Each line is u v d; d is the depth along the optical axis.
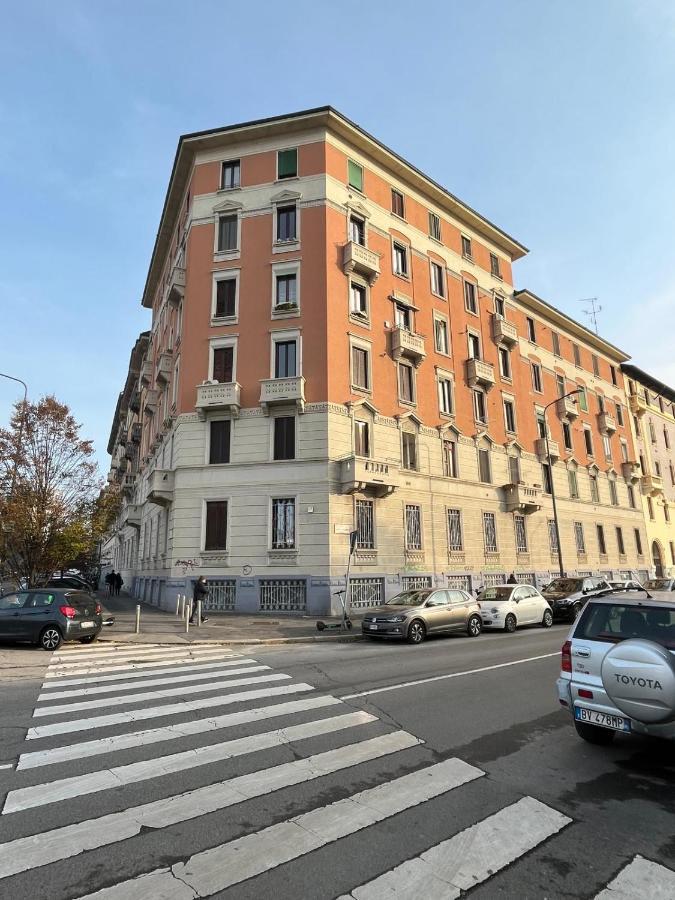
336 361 23.39
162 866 3.54
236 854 3.68
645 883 3.37
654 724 5.00
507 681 9.24
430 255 29.95
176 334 27.66
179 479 22.75
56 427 21.92
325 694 8.29
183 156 27.00
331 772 5.14
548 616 20.41
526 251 36.69
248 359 23.55
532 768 5.27
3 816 4.25
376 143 27.03
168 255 33.41
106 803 4.48
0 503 20.89
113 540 60.22
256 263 24.62
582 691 5.62
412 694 8.27
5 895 3.23
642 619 5.66
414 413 26.23
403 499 24.80
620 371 48.91
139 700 7.96
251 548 21.67
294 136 25.92
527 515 31.97
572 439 39.31
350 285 24.98
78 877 3.42
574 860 3.63
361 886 3.33
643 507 45.78
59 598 14.10
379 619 15.22
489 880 3.40
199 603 18.11
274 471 22.17
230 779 4.98
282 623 18.62
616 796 4.64
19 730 6.49
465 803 4.48
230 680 9.41
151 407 32.97
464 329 31.03
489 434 30.45
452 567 26.19
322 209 24.77
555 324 40.78
